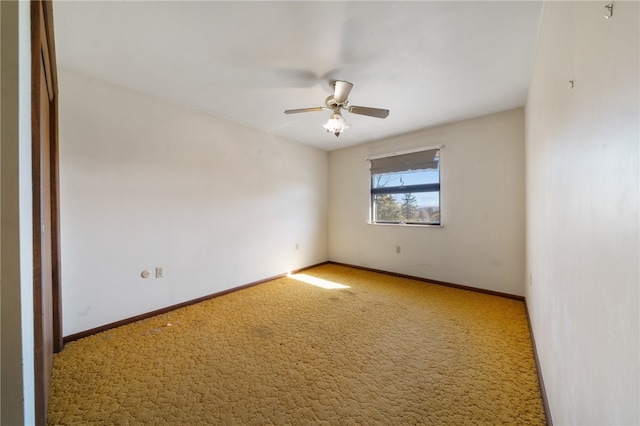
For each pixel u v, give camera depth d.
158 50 1.91
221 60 2.05
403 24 1.65
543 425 1.31
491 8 1.53
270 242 3.89
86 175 2.22
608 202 0.67
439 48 1.90
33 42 0.84
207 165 3.09
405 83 2.41
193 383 1.63
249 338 2.18
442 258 3.63
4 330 0.57
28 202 0.68
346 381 1.64
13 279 0.57
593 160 0.77
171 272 2.76
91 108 2.24
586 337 0.82
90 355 1.92
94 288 2.26
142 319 2.53
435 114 3.18
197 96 2.66
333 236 4.97
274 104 2.87
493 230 3.21
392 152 4.08
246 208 3.54
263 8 1.52
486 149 3.24
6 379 0.57
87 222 2.22
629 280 0.55
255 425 1.33
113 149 2.37
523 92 2.60
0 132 0.56
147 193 2.58
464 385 1.60
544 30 1.53
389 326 2.39
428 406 1.44
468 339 2.14
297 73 2.23
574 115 0.96
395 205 4.16
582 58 0.87
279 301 3.03
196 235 2.98
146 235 2.58
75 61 2.04
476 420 1.35
